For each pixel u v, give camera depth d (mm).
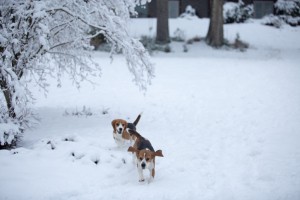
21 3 9695
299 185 6945
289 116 11703
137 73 10641
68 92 15203
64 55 11195
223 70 19984
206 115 12305
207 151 8945
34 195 6469
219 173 7629
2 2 9648
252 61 22734
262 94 14805
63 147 8328
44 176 7145
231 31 32000
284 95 14430
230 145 9336
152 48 26062
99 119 11531
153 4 37094
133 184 7133
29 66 9789
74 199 6430
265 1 37375
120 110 12789
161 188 6934
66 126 10727
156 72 19531
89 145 8594
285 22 35000
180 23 34500
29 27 9562
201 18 37188
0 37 8984
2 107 9086
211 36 27562
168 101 14148
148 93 15359
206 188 6961
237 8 35031
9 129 8328
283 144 9250
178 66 21141
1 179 6875
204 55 25219
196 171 7742
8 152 8000
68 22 10594
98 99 14250
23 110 9258
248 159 8352
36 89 15586
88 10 10398
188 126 11102
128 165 7945
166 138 9898
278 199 6422
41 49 9945
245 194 6652
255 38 30516
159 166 7996
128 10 10836
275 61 22516
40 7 9203
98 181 7164
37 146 8523
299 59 23109
